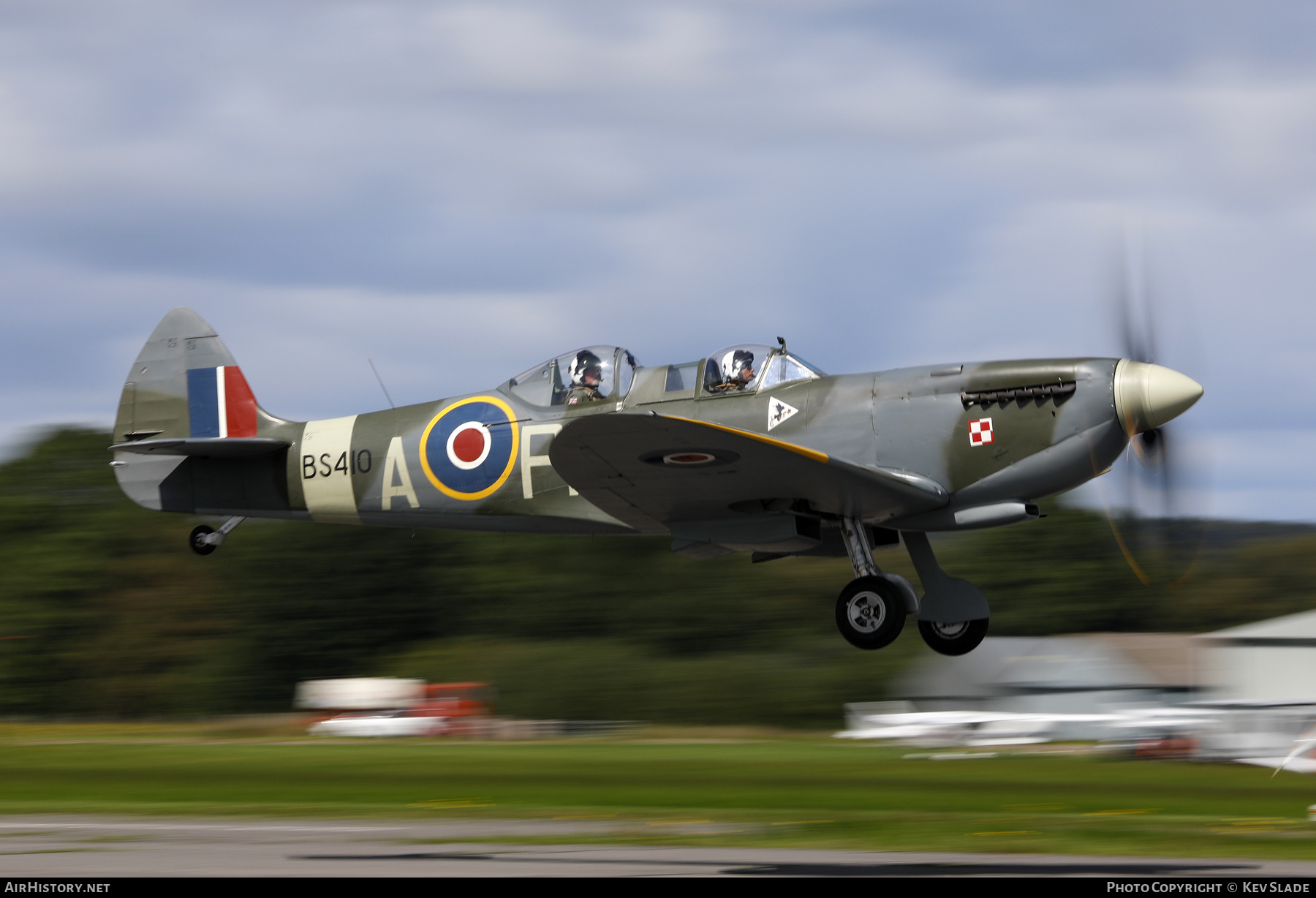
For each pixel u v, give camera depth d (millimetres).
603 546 92062
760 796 35812
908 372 35031
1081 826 28359
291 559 107125
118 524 115188
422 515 40281
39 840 27688
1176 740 47031
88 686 106062
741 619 84438
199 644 106562
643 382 37156
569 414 37969
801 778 40500
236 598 107000
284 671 104875
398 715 75312
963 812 32156
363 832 28719
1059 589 87750
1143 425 33406
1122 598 87062
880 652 75812
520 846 25828
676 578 89562
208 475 43781
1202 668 60281
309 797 37156
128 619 107625
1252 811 32062
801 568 87562
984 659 64812
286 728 77062
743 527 35125
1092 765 44250
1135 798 35250
